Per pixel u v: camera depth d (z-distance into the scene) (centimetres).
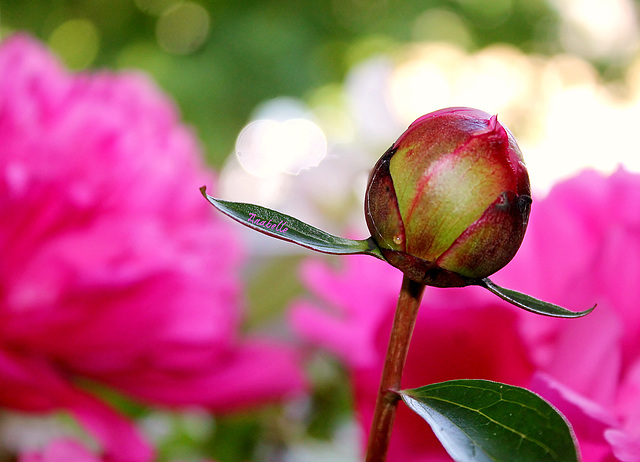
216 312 54
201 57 271
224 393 55
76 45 291
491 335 45
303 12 283
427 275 36
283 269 73
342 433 69
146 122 61
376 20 299
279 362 56
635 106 336
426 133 36
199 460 67
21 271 50
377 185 36
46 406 51
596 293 44
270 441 67
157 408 62
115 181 52
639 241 44
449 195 36
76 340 52
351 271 55
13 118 51
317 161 70
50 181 49
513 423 34
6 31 286
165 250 52
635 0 330
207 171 68
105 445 51
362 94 98
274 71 266
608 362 43
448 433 34
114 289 50
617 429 40
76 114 52
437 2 312
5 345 51
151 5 286
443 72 314
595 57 336
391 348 36
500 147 36
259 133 64
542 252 47
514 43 331
